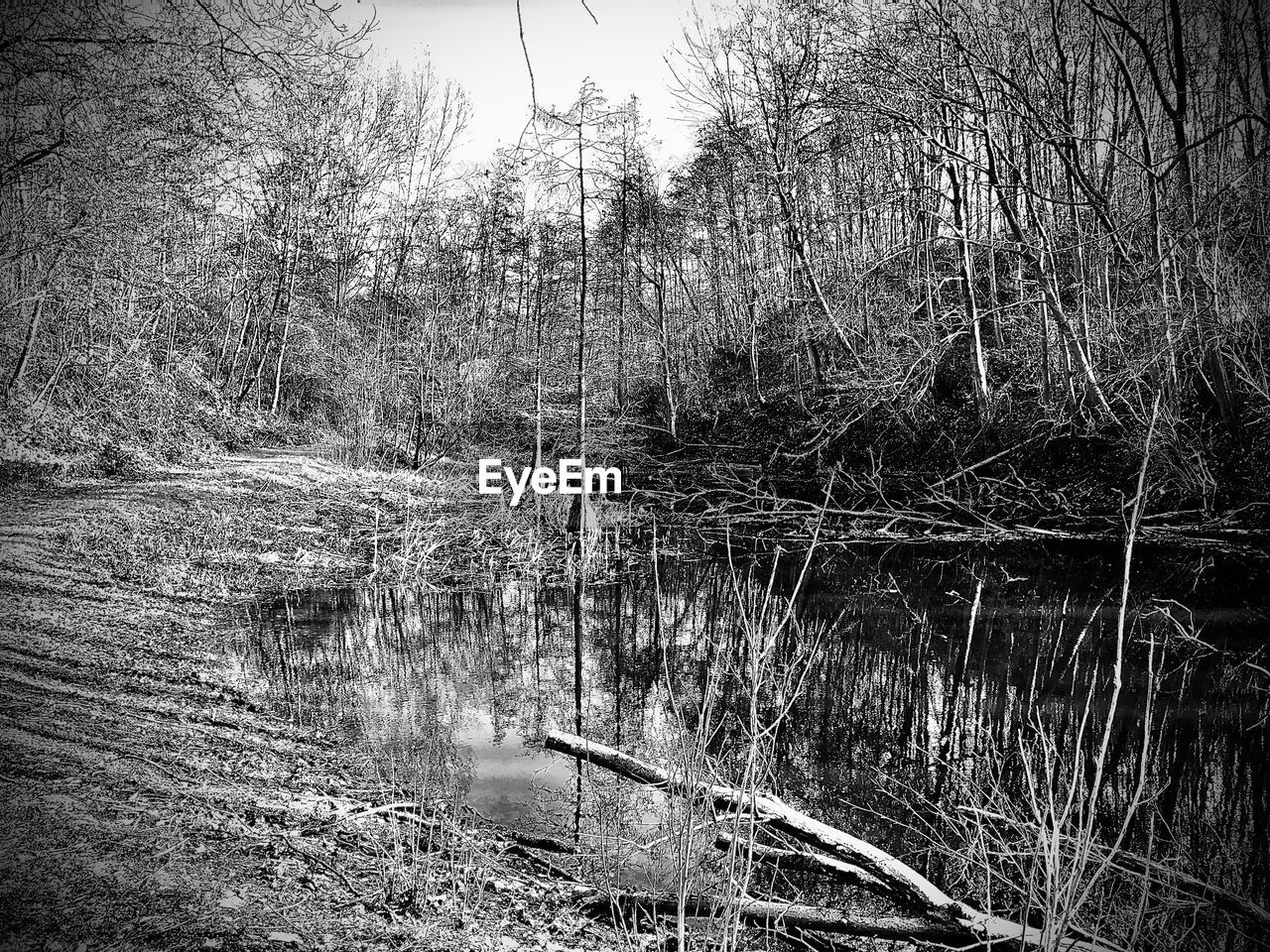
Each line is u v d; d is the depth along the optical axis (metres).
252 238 30.44
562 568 13.90
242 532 14.52
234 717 6.49
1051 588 11.69
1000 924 4.14
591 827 5.15
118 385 20.08
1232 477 12.80
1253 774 6.29
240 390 31.98
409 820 4.96
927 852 5.09
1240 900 4.23
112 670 7.05
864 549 14.70
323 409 32.91
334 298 34.44
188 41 5.03
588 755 6.11
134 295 20.09
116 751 5.20
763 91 23.27
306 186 30.41
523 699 7.71
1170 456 13.12
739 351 29.80
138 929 3.34
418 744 6.44
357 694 7.60
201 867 3.92
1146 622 10.12
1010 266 19.25
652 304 32.75
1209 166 15.77
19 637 7.51
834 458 18.89
